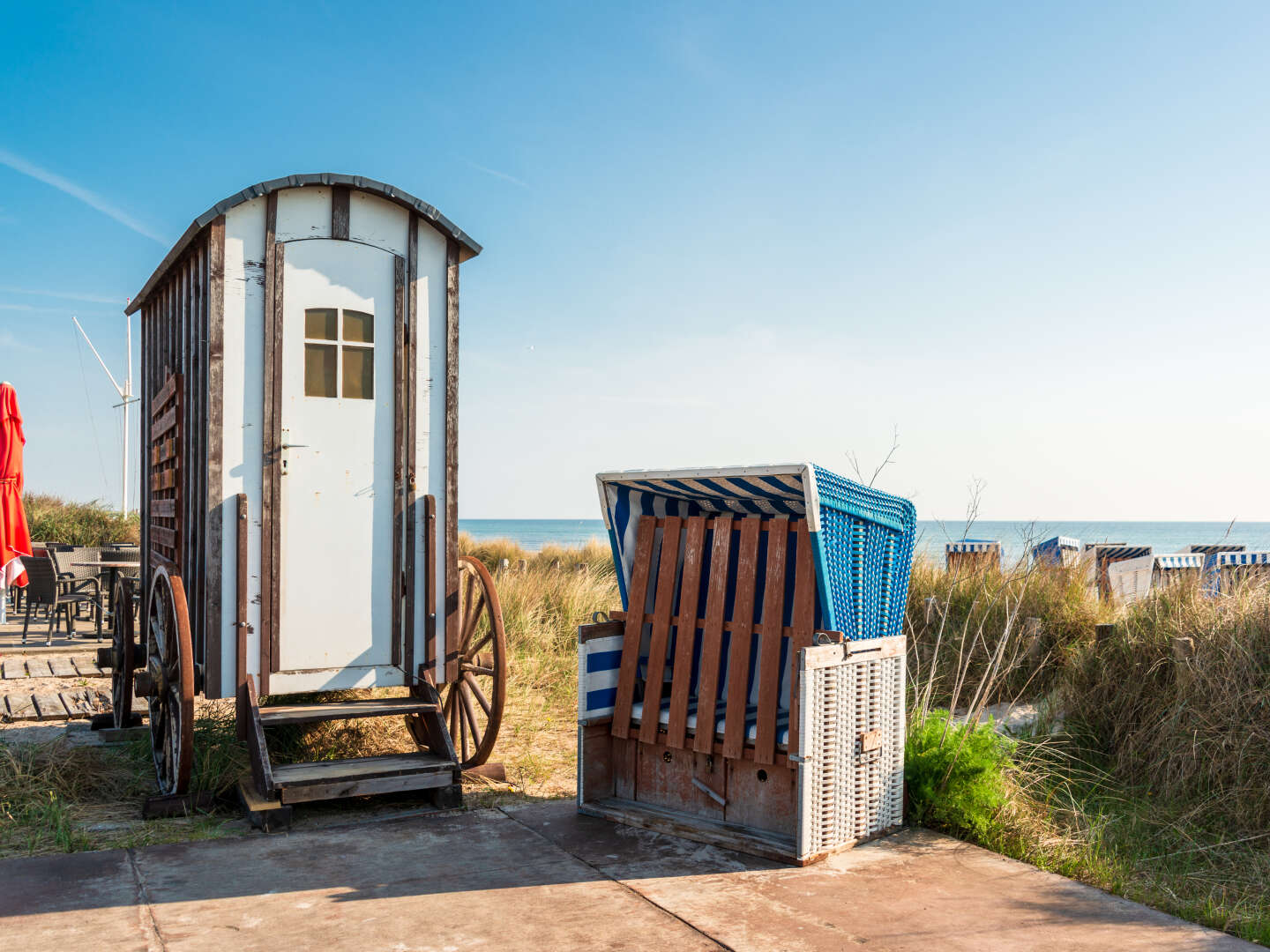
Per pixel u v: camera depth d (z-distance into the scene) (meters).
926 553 11.12
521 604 11.24
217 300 5.32
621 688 5.15
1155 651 6.69
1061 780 5.89
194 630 5.59
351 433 5.65
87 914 3.61
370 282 5.73
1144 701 6.48
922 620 9.09
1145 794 5.72
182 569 5.93
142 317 7.85
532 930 3.49
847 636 4.54
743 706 4.63
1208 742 5.62
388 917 3.61
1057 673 7.90
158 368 7.07
